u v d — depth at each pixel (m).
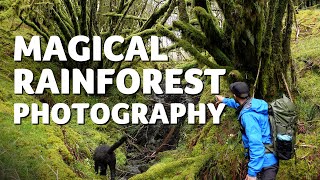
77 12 5.93
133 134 5.36
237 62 3.42
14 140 3.28
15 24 6.57
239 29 3.21
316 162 3.10
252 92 3.43
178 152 4.29
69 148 3.75
